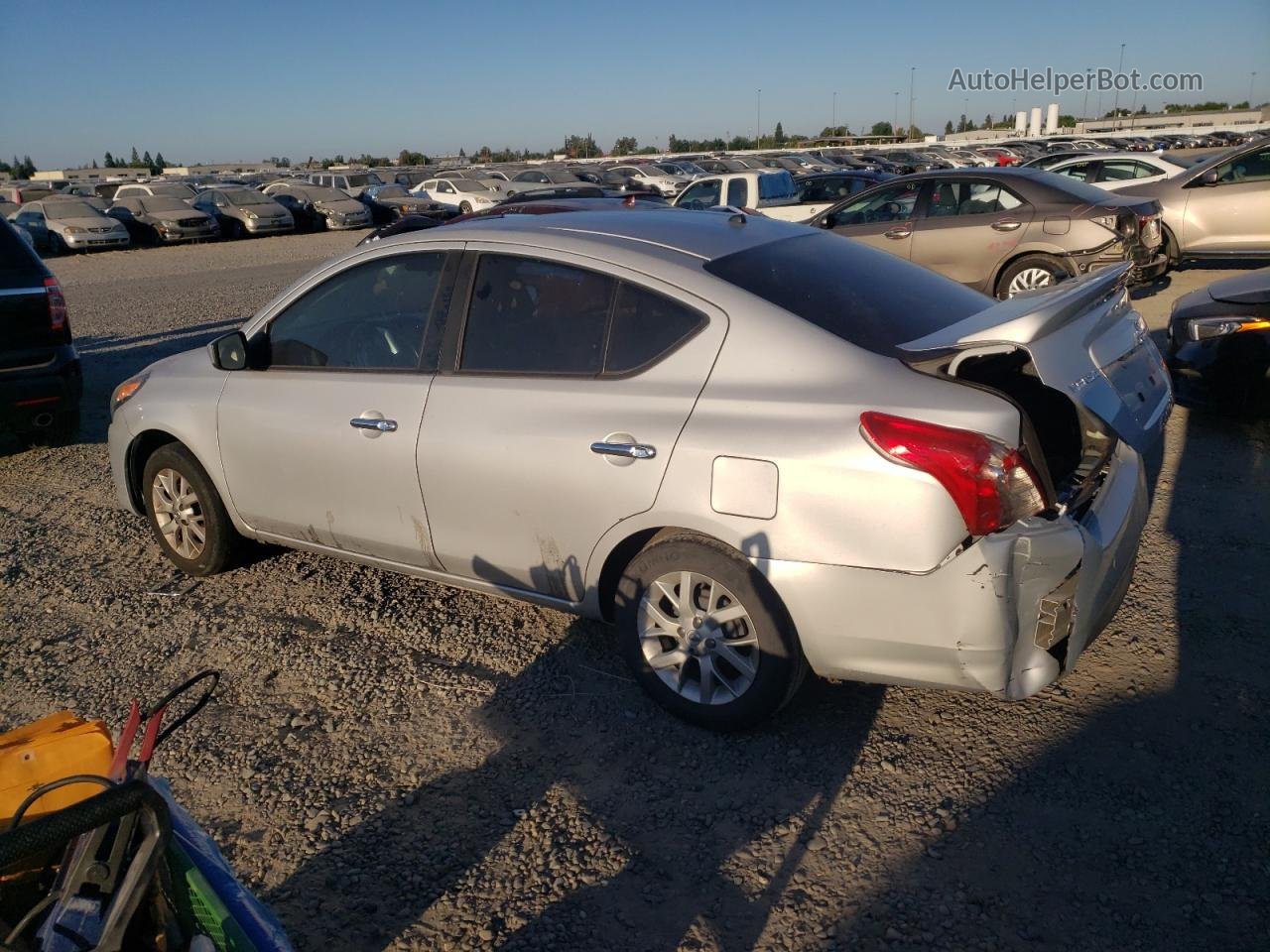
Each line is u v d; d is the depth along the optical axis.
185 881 1.93
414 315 3.96
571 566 3.57
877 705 3.61
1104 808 3.01
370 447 3.95
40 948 1.73
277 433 4.25
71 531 5.76
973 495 2.82
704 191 18.09
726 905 2.72
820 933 2.61
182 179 40.31
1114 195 10.50
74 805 1.58
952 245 10.71
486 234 3.84
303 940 2.65
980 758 3.27
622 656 3.88
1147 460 6.02
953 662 2.97
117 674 4.07
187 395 4.60
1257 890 2.67
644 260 3.50
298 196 31.33
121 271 21.61
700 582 3.33
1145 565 4.60
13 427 6.67
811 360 3.14
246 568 5.02
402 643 4.22
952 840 2.91
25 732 2.18
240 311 14.03
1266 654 3.79
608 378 3.46
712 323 3.30
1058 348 2.99
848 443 2.95
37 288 6.58
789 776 3.24
